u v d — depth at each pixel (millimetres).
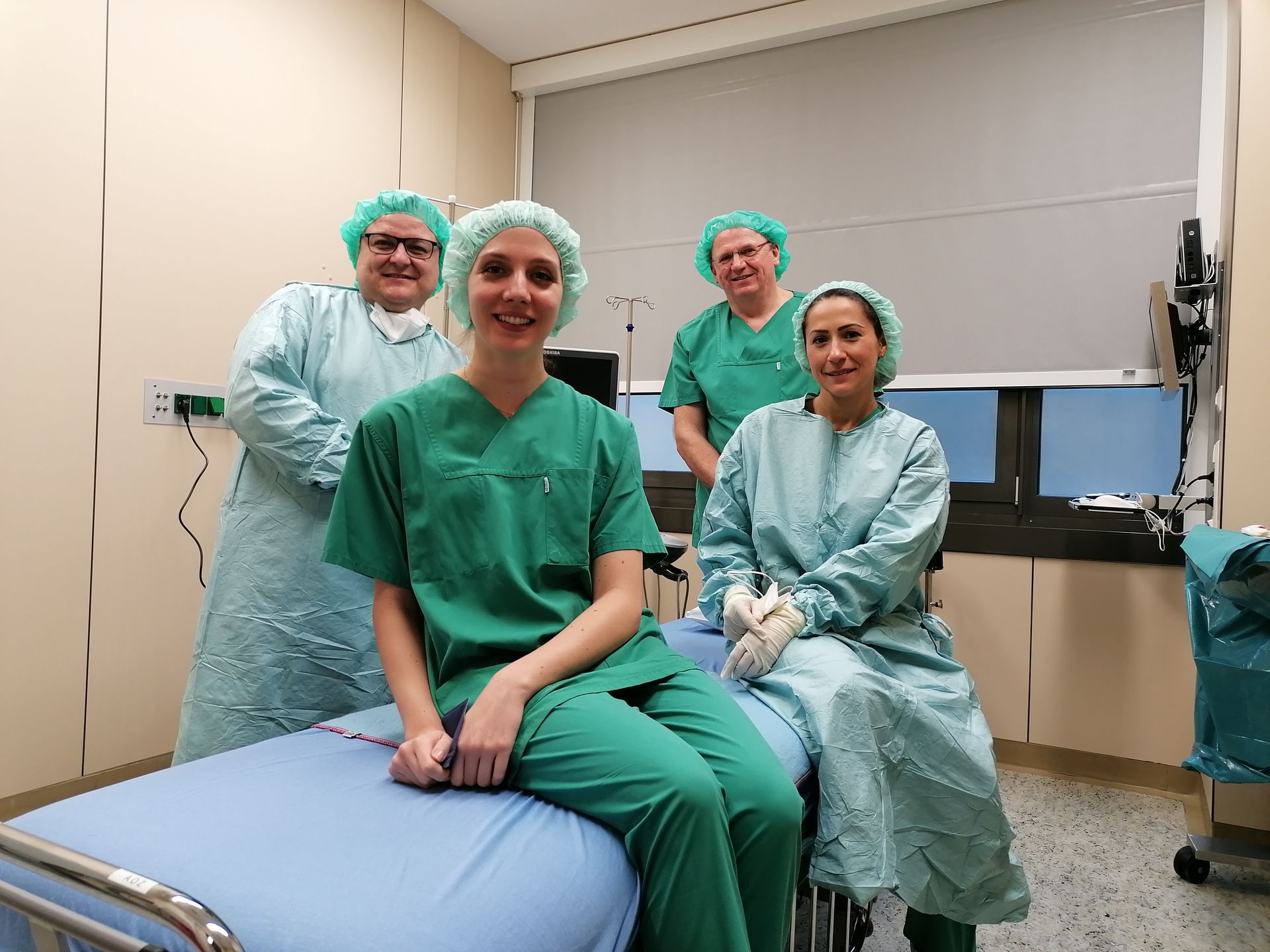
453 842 787
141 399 2346
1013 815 2283
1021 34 2863
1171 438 2754
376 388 1762
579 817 891
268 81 2693
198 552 2510
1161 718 2484
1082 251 2762
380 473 1119
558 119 3803
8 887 700
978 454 3020
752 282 2344
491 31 3510
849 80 3148
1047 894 1814
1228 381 2035
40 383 2117
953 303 2949
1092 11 2760
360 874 718
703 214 3447
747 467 1708
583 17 3373
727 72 3402
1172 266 2643
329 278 2934
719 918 822
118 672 2305
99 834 781
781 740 1197
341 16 2941
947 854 1255
